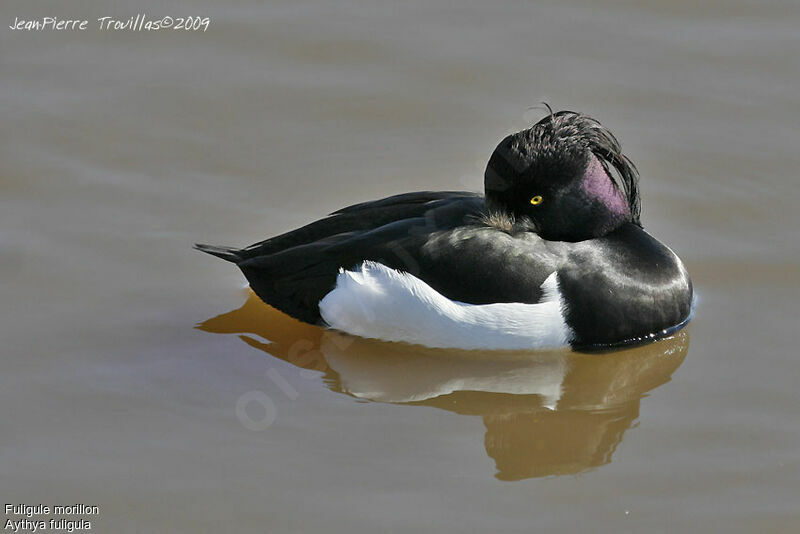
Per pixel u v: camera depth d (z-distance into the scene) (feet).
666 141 45.57
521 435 33.73
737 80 48.29
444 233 35.81
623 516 30.42
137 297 39.09
